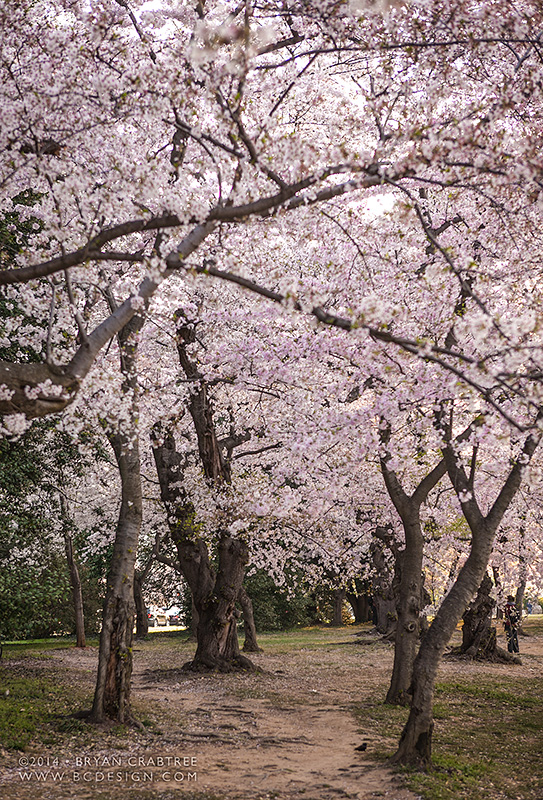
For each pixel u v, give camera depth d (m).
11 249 10.87
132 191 7.28
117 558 11.21
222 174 7.24
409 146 7.79
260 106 11.38
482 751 9.64
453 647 23.08
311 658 21.53
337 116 11.84
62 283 9.49
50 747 9.23
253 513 15.91
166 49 9.43
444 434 10.38
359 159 6.85
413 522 13.55
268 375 12.93
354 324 6.16
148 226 6.48
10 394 6.61
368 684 15.92
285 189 6.74
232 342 13.55
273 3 8.73
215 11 10.13
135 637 33.94
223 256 7.55
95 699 10.77
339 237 12.66
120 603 11.04
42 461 15.80
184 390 17.02
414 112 8.57
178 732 10.66
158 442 13.27
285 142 6.62
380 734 10.63
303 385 13.07
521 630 31.08
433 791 7.44
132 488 11.44
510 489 9.43
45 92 7.91
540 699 13.88
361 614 45.97
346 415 11.29
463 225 12.26
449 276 10.59
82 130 7.96
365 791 7.61
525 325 6.31
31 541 17.50
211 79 7.25
